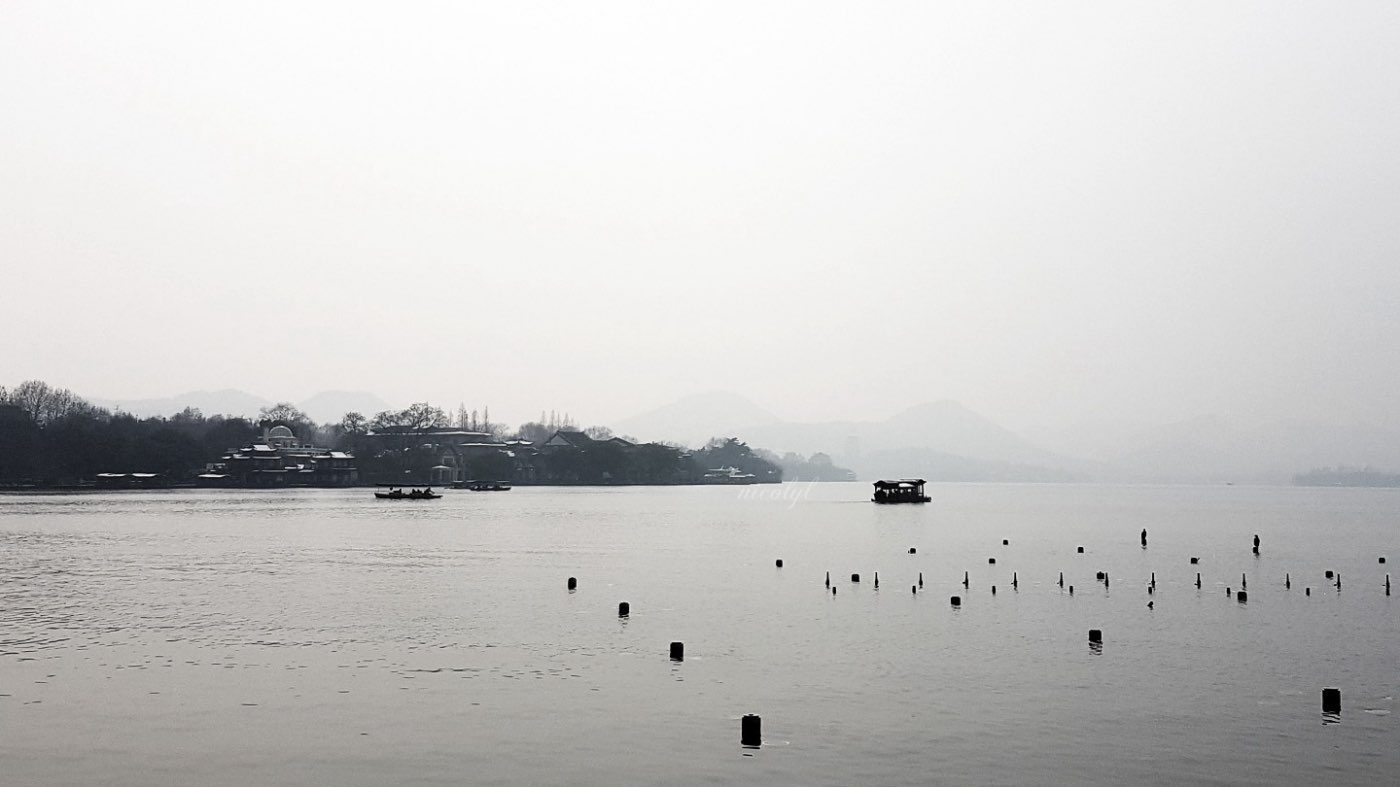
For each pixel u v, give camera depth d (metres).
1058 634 61.84
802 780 35.34
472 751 37.97
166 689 46.41
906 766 36.84
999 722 42.16
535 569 95.50
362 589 79.75
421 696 45.34
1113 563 108.62
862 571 96.88
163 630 60.91
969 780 35.59
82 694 45.44
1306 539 153.25
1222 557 118.06
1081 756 38.16
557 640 58.19
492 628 61.91
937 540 142.62
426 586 81.81
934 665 52.44
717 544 129.50
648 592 79.06
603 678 48.91
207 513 186.12
